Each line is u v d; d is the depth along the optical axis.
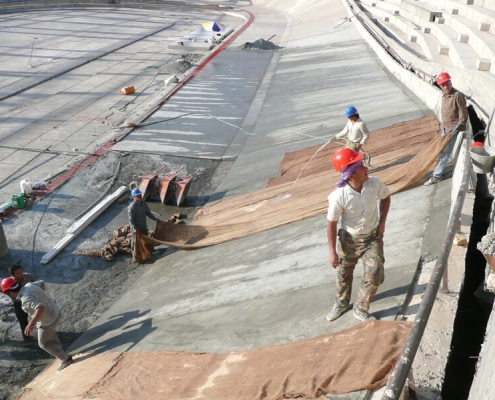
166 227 10.40
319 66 24.47
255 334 6.02
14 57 29.84
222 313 6.95
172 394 5.35
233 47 33.50
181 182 12.52
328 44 30.78
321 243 7.79
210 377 5.38
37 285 7.02
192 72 26.03
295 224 8.98
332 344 4.88
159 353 6.39
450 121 8.11
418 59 16.56
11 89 22.89
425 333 4.57
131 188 12.68
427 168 8.27
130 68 27.61
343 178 4.45
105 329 7.96
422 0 27.19
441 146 8.10
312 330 5.46
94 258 10.23
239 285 7.55
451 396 4.81
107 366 6.64
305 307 6.12
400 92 15.84
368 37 26.95
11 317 8.45
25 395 6.71
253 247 8.80
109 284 9.44
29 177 13.59
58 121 18.33
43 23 43.72
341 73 21.44
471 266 6.52
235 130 17.31
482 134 9.71
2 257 10.05
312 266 7.14
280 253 8.07
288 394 4.45
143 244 9.91
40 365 7.49
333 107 17.00
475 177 7.37
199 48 33.56
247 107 20.11
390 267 6.15
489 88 9.97
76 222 11.28
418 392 3.96
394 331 4.65
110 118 18.75
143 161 14.63
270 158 14.02
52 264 9.98
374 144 11.77
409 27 23.62
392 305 5.31
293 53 30.67
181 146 15.81
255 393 4.69
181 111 19.34
